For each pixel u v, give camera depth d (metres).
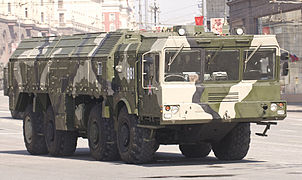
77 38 40.00
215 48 32.12
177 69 31.59
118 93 34.62
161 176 27.41
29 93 44.12
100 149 36.00
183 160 36.22
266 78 33.00
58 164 33.81
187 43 31.67
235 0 131.88
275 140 51.78
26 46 45.41
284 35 133.62
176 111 31.30
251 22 128.38
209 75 32.09
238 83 32.50
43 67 42.09
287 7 117.81
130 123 33.44
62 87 39.78
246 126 34.88
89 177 27.38
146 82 32.22
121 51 34.44
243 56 32.66
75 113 39.16
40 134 43.06
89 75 36.94
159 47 31.55
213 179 26.17
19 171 30.09
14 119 82.69
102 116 35.56
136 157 33.12
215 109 31.83
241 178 26.44
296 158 37.03
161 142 34.25
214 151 36.00
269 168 30.53
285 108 33.09
